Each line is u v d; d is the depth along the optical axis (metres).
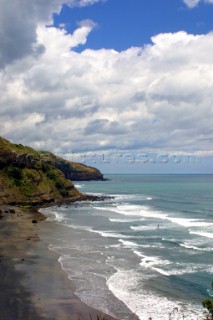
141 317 25.95
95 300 28.88
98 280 33.78
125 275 35.53
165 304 28.47
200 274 36.22
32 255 42.22
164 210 93.44
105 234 56.78
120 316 26.03
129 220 73.50
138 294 30.52
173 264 39.72
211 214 85.31
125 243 50.06
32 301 28.05
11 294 29.39
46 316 25.34
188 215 83.50
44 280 33.22
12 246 46.72
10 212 79.00
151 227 64.69
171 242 51.19
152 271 37.03
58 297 29.19
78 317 25.47
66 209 92.56
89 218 76.00
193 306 28.11
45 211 87.38
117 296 29.94
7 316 25.03
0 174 98.88
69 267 37.72
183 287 32.44
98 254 43.59
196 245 49.38
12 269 36.31
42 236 54.31
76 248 46.56
